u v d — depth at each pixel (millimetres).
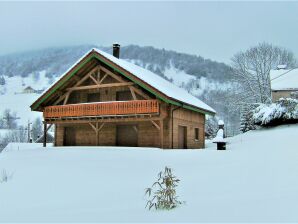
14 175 12312
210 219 4980
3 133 70250
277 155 13688
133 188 9148
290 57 46344
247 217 4910
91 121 23078
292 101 27578
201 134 28234
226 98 49469
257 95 44875
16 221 5988
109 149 19078
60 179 11086
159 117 21141
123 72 21406
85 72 24109
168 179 6609
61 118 23953
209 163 13305
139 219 5418
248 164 11891
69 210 6918
